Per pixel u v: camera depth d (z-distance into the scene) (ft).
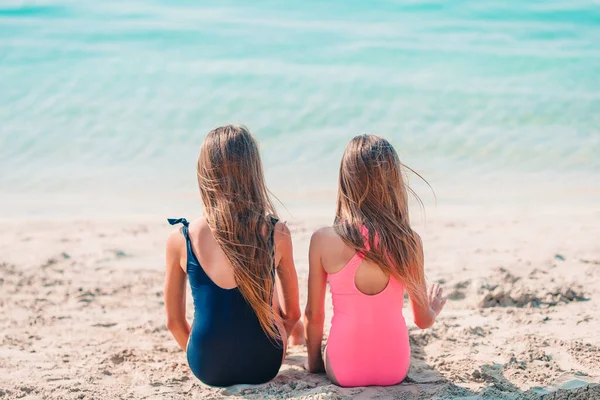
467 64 50.03
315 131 38.19
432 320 11.05
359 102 42.47
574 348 12.03
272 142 36.68
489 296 14.97
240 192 10.45
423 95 43.65
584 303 14.88
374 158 10.37
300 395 10.11
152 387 10.73
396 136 37.17
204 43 54.75
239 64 50.06
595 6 61.62
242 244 10.32
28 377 11.25
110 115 41.06
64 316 15.35
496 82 46.03
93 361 12.23
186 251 10.69
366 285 10.43
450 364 11.44
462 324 13.64
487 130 37.81
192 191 30.60
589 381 10.50
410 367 11.40
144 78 47.19
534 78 46.70
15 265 19.45
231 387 10.69
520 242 20.49
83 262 19.89
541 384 10.44
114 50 53.01
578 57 50.60
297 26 59.31
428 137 37.01
